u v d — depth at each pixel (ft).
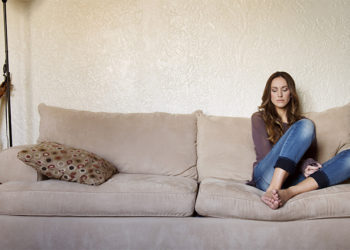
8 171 5.23
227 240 4.61
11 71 7.76
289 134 5.13
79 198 4.71
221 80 7.44
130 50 7.57
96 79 7.69
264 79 7.36
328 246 4.56
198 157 6.50
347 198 4.53
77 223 4.71
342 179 4.85
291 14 7.27
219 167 6.22
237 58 7.39
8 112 7.37
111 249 4.70
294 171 4.86
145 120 6.54
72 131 6.31
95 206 4.70
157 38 7.50
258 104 7.40
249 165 6.18
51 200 4.69
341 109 6.35
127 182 5.07
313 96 7.36
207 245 4.63
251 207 4.55
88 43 7.64
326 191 4.67
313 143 5.69
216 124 6.55
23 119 7.85
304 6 7.25
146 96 7.63
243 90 7.42
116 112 7.33
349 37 7.27
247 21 7.32
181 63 7.48
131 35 7.55
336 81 7.33
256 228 4.57
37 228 4.70
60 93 7.76
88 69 7.69
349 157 4.88
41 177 5.21
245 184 5.57
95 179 4.96
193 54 7.45
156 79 7.57
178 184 5.09
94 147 6.22
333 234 4.56
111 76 7.65
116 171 6.15
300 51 7.30
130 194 4.76
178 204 4.72
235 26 7.35
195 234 4.63
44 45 7.72
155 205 4.72
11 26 7.70
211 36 7.39
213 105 7.49
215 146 6.34
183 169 6.23
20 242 4.71
